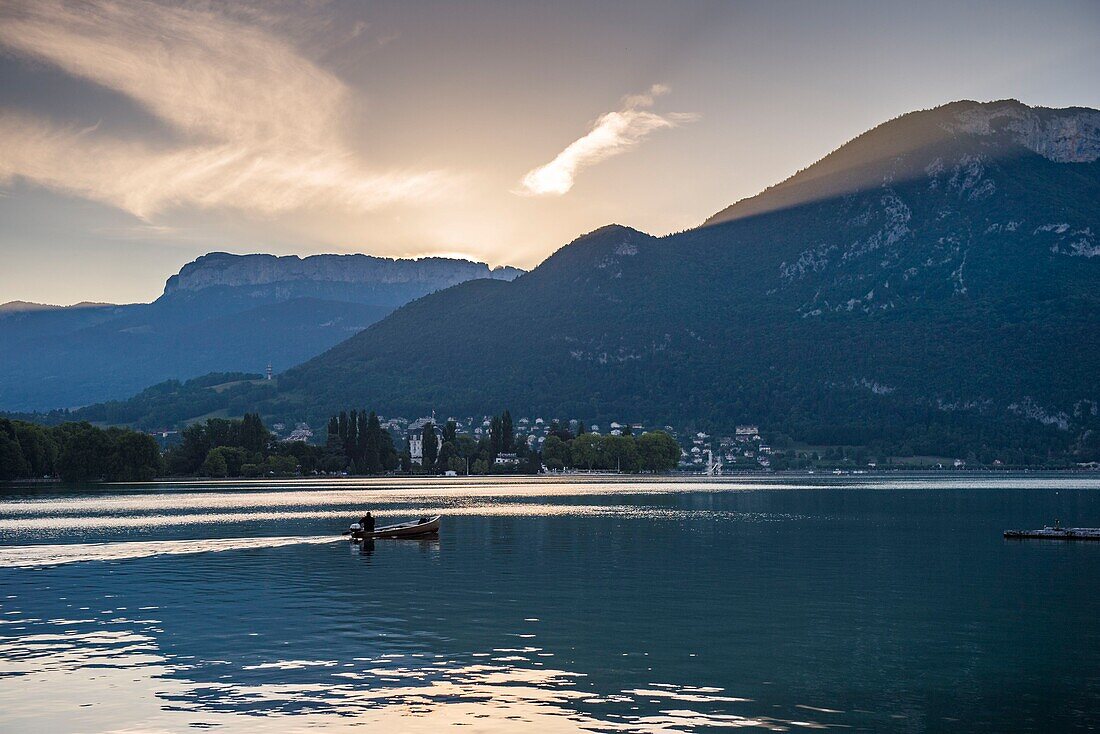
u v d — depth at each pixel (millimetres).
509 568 85375
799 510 168750
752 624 58875
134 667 47906
